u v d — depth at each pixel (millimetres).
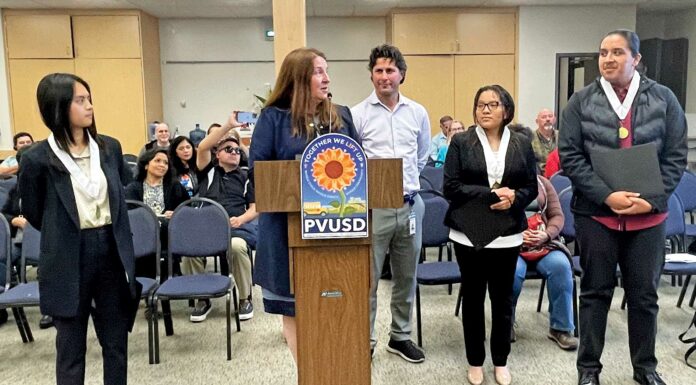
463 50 7680
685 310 3342
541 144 5301
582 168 2273
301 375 1555
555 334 2904
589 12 7617
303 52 1788
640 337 2354
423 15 7609
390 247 2680
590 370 2395
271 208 1487
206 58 8195
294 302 1706
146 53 7695
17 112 7496
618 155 2178
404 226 2592
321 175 1450
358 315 1544
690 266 2955
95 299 2100
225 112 8305
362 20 8219
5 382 2633
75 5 7164
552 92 7746
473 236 2328
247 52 8219
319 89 1784
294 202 1489
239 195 3809
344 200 1463
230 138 3793
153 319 2822
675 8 7879
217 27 8156
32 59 7453
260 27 8180
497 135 2406
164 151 3924
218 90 8273
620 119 2217
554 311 2885
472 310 2447
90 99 2010
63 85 1916
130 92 7602
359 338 1552
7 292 2873
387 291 3779
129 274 2088
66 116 1941
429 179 4977
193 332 3207
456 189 2389
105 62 7531
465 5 7496
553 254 2898
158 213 3811
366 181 1463
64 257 1959
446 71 7715
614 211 2184
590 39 7668
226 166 3828
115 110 7617
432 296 3764
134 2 7023
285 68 1806
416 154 2656
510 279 2391
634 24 7652
